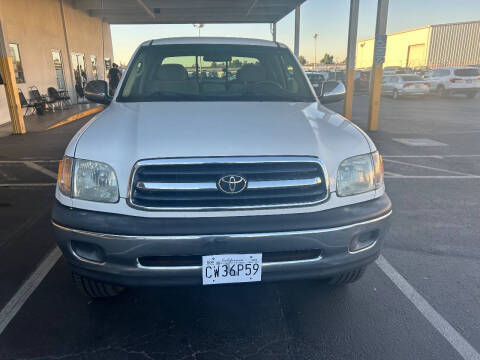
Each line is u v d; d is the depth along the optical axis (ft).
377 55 32.50
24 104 39.09
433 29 121.39
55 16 48.52
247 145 6.81
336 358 7.18
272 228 6.53
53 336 7.75
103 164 6.72
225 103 9.46
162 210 6.53
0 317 8.34
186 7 52.29
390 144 28.35
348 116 38.01
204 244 6.42
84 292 8.55
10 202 15.55
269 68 11.70
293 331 7.92
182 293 9.26
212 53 11.55
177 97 10.06
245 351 7.38
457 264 10.62
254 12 55.98
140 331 7.94
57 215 6.87
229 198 6.59
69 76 52.70
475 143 28.58
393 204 15.38
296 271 6.87
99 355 7.25
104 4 53.01
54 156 23.99
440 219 13.80
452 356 7.19
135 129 7.37
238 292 9.30
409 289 9.40
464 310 8.57
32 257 10.94
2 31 29.94
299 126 7.68
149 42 12.04
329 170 6.93
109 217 6.57
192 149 6.64
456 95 77.87
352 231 6.90
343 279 8.89
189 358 7.20
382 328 7.98
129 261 6.54
